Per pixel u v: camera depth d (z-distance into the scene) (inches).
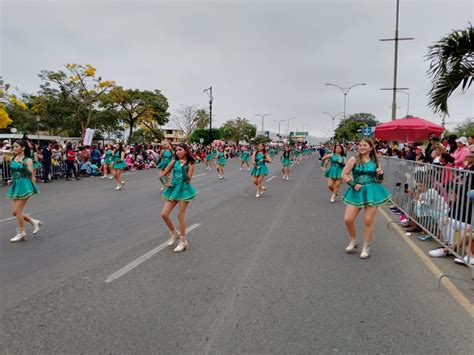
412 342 128.9
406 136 508.4
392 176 401.7
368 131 1125.1
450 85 299.6
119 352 122.5
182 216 237.6
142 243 253.9
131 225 309.4
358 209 230.7
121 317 146.5
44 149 654.5
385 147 797.2
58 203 422.6
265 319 145.3
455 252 213.5
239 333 134.6
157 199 454.6
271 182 673.6
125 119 2127.2
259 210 383.2
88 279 186.9
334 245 252.5
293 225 313.4
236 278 189.2
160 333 134.5
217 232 286.7
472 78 293.3
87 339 130.4
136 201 438.6
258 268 204.4
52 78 1732.3
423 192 276.1
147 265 208.5
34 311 151.6
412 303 160.4
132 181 676.7
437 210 244.5
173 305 157.3
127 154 960.3
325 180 721.0
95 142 2304.4
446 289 175.9
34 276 191.2
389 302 161.2
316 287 177.6
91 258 220.8
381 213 375.2
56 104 1868.8
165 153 598.5
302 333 134.6
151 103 2082.9
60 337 131.7
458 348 125.3
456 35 286.4
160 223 317.7
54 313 149.8
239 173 873.5
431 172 259.8
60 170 733.3
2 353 121.8
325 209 393.4
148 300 162.2
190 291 172.2
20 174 258.5
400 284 182.2
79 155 815.7
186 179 237.5
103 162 778.2
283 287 177.3
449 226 222.8
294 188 582.6
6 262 213.3
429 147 418.9
